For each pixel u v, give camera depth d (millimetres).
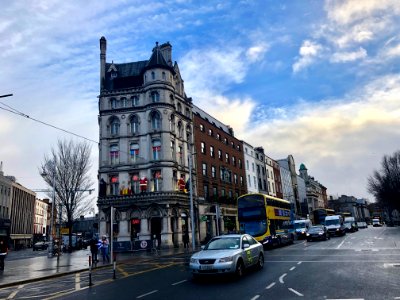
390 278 10773
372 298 8242
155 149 37656
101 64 41938
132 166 37625
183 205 37875
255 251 14180
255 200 27078
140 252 30359
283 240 29422
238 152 57688
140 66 43062
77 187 38344
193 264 11828
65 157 38312
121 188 37375
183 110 42375
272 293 9266
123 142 38469
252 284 10727
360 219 162750
